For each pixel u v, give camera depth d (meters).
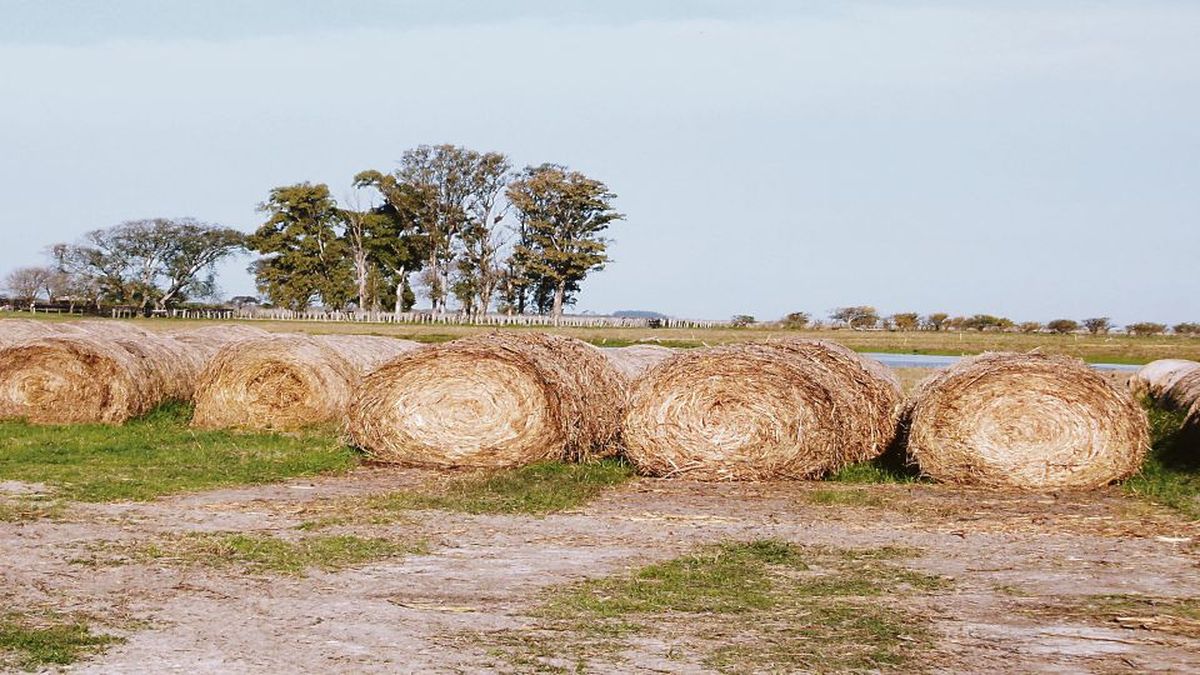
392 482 14.78
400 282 98.19
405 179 97.25
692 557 10.27
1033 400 15.05
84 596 8.84
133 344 22.19
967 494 14.42
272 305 99.19
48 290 104.88
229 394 20.64
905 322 81.69
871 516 12.53
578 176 95.19
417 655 7.47
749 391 15.52
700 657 7.43
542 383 16.58
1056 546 10.85
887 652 7.51
